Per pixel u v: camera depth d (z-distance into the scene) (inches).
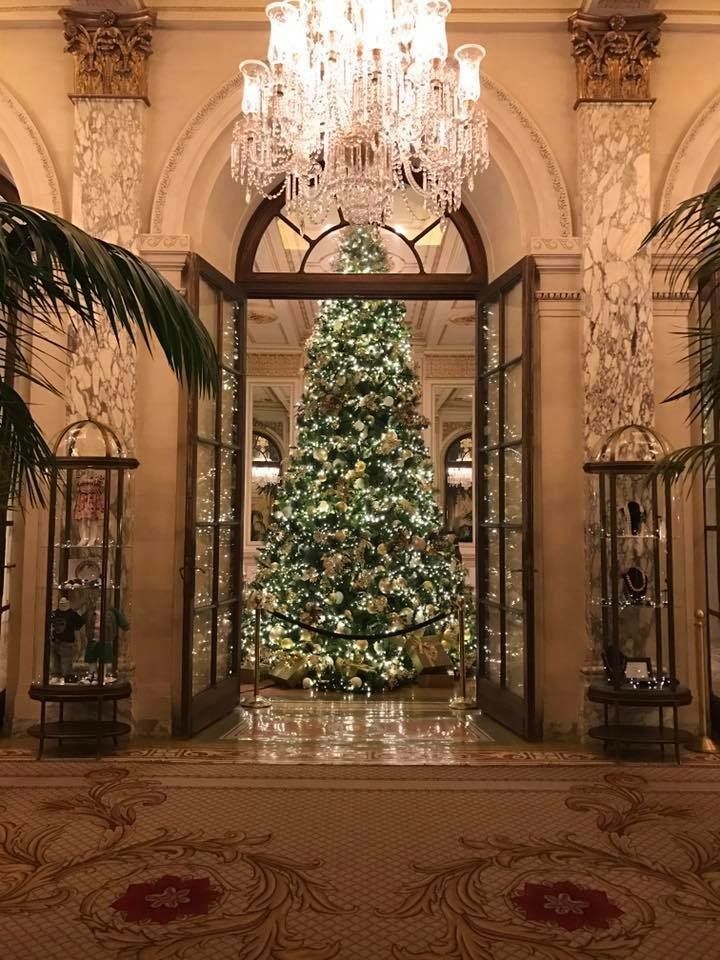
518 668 226.4
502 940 110.3
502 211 247.0
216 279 237.5
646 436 213.6
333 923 114.7
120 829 149.0
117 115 230.5
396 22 170.2
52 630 197.8
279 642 292.5
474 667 296.5
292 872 131.2
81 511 207.0
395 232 277.4
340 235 277.7
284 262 281.7
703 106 235.0
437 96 180.1
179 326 123.4
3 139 232.7
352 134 179.6
